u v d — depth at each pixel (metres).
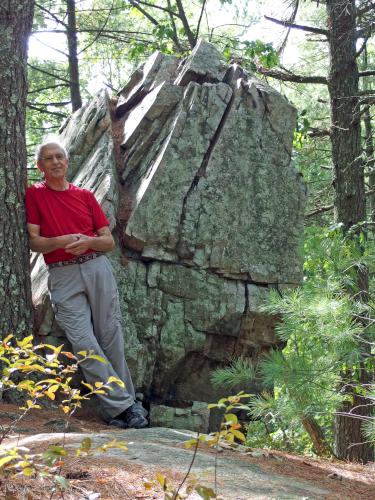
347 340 5.07
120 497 3.27
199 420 6.43
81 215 5.77
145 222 6.38
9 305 5.65
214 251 6.58
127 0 14.45
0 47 5.82
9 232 5.70
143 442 4.36
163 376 6.42
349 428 9.54
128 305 6.30
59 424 5.02
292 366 5.10
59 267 5.70
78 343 5.58
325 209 12.03
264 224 6.82
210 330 6.54
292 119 7.05
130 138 6.87
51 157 5.69
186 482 3.56
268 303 6.14
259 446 6.82
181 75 7.06
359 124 10.85
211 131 6.75
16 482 3.23
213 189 6.65
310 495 3.75
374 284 5.78
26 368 3.12
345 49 10.84
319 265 5.97
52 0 16.28
